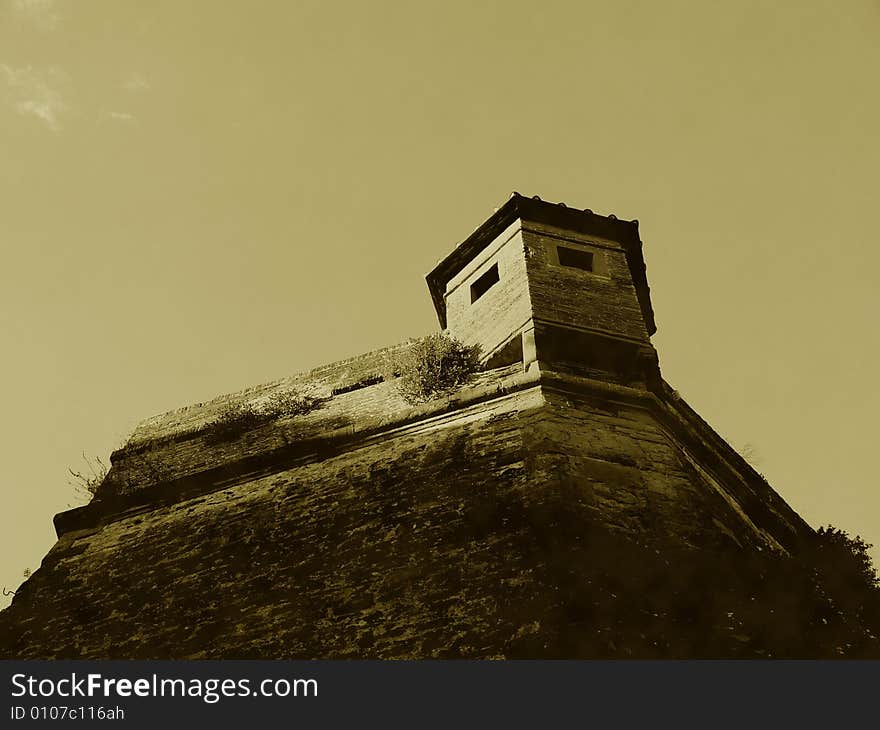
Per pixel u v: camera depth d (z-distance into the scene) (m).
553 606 12.47
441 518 14.78
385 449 16.92
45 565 17.06
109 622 15.27
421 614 13.26
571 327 17.70
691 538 14.12
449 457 15.93
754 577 13.45
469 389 17.25
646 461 15.47
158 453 19.16
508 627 12.49
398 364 19.02
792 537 17.16
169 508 17.70
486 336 18.39
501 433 15.98
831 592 13.70
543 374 16.72
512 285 18.78
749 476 18.42
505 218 20.30
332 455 17.41
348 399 18.86
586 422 16.03
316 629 13.71
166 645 14.45
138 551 16.73
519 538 13.78
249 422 19.09
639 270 20.27
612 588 12.66
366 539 15.00
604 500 14.36
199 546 16.31
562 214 20.25
